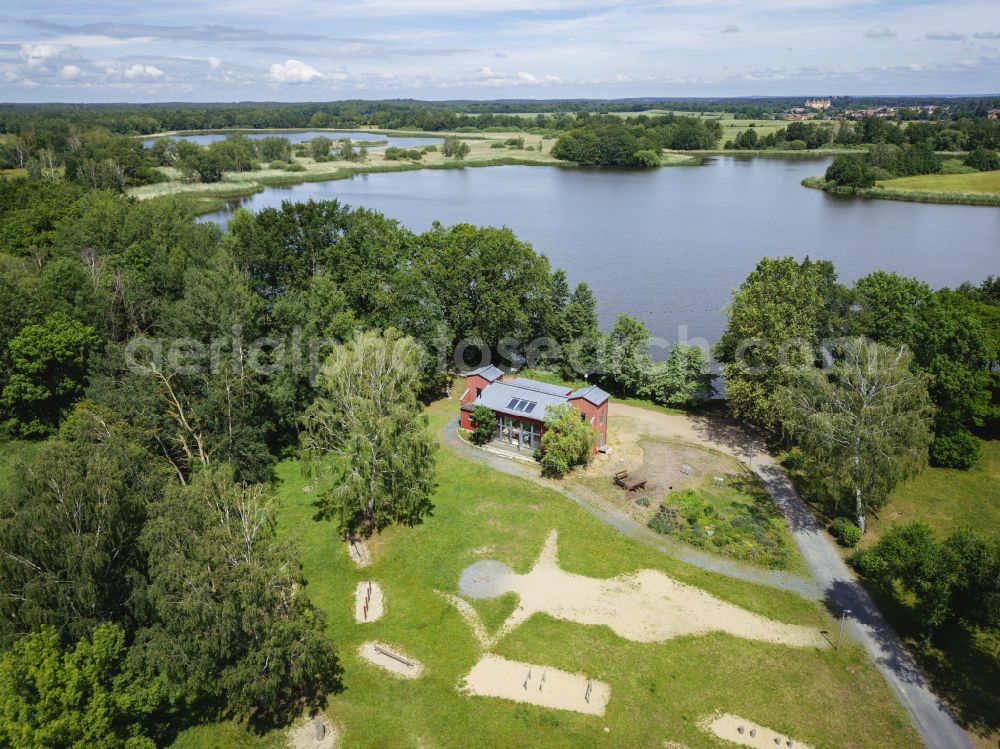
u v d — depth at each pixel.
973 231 155.25
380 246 75.31
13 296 62.44
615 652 37.62
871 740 32.34
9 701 26.16
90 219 88.94
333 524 50.75
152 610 33.41
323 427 49.22
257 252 74.81
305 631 31.56
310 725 33.69
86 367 62.81
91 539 31.98
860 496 48.00
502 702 34.56
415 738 32.78
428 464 49.22
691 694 34.88
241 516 34.56
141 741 29.08
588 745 32.12
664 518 49.75
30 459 57.34
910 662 36.91
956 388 56.91
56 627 30.84
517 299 76.62
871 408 46.12
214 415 52.19
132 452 38.12
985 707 34.03
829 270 68.88
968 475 56.50
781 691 35.03
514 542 47.81
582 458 58.06
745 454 60.34
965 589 34.62
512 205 190.38
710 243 148.38
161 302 69.88
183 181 198.00
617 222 170.38
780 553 45.97
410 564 45.78
